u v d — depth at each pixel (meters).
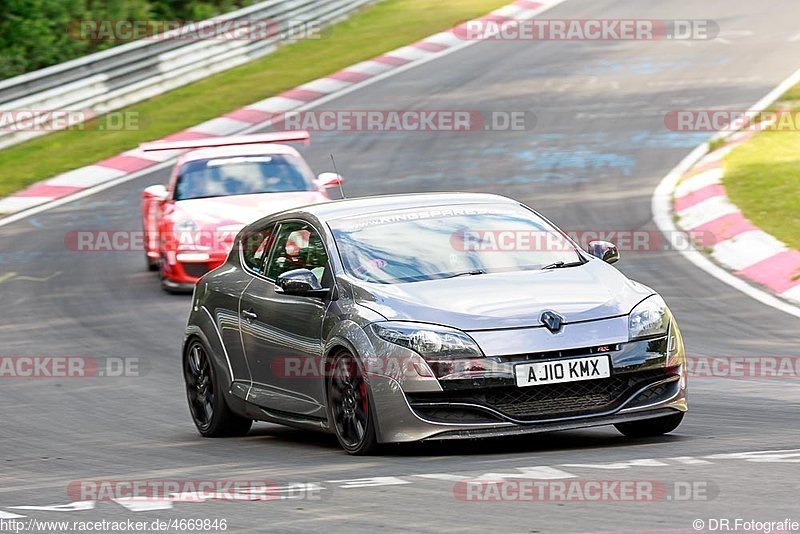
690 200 58.88
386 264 26.05
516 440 25.78
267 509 20.28
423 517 18.92
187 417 32.41
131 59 94.94
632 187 64.25
